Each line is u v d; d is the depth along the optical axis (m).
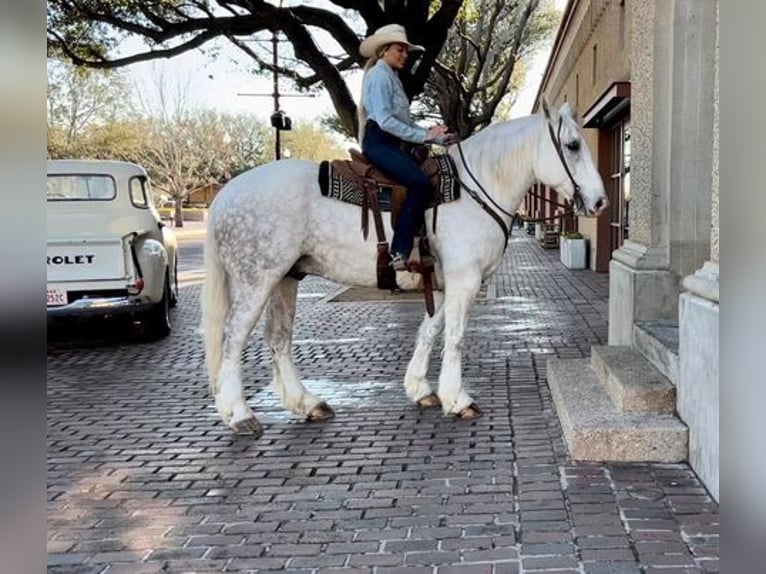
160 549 3.50
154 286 8.98
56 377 7.30
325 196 5.19
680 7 5.87
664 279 6.03
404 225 5.07
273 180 5.17
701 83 5.90
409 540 3.50
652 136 6.04
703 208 5.97
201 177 56.16
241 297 5.18
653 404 4.67
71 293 8.65
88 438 5.27
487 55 21.98
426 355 5.80
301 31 12.00
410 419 5.49
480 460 4.55
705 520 3.58
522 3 23.34
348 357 7.88
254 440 5.12
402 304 12.02
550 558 3.25
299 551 3.44
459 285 5.33
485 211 5.33
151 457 4.83
